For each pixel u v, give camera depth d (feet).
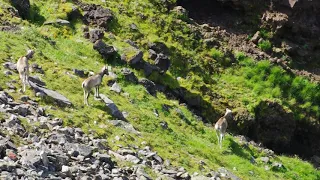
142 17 456.45
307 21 522.47
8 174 147.95
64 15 408.26
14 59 288.30
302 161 376.89
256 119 412.36
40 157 165.17
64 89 280.92
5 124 190.70
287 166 355.77
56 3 422.00
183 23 476.54
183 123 335.67
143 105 325.01
